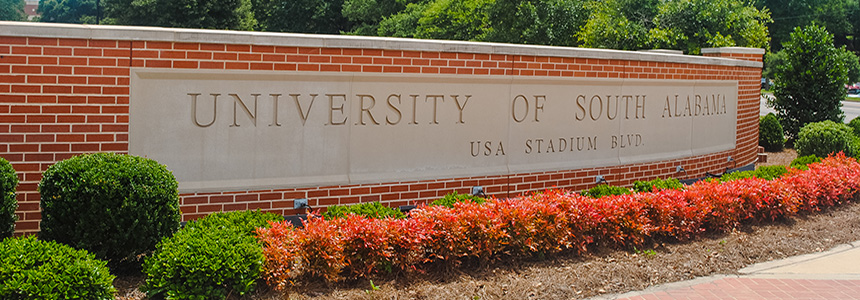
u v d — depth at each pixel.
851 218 10.05
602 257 7.59
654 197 8.41
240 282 5.65
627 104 10.61
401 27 41.19
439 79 8.68
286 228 6.38
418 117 8.63
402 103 8.51
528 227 7.12
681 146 11.67
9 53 6.79
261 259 5.79
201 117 7.50
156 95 7.30
